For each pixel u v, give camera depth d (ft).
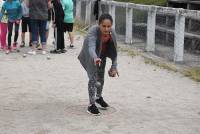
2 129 45.55
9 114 50.78
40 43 98.53
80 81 67.51
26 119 48.93
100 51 50.57
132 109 53.26
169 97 59.11
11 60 84.38
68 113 51.24
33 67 77.97
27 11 96.43
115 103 55.77
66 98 57.88
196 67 77.36
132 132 44.86
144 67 79.82
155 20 92.63
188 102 56.80
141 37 99.60
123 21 106.63
